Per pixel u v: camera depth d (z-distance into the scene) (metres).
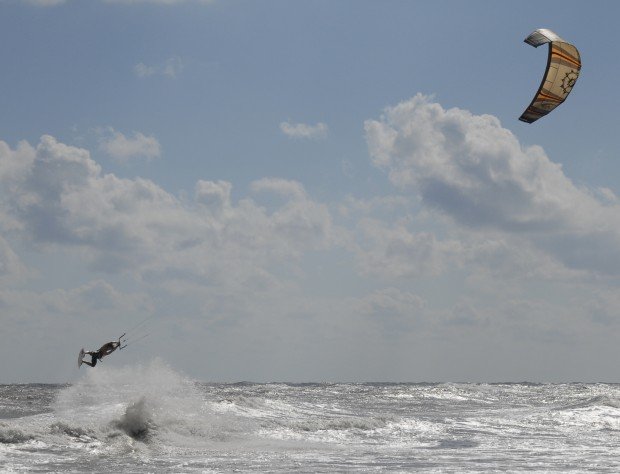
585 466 50.00
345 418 78.19
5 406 94.38
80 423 58.91
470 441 64.00
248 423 67.75
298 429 67.31
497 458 53.62
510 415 89.69
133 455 51.84
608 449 59.16
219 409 74.94
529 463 51.19
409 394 140.62
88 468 46.59
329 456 53.72
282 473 46.28
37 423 58.00
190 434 60.91
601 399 102.94
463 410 101.62
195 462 49.84
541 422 80.56
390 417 77.31
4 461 47.41
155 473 45.53
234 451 55.09
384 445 60.50
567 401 118.19
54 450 51.72
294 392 147.12
